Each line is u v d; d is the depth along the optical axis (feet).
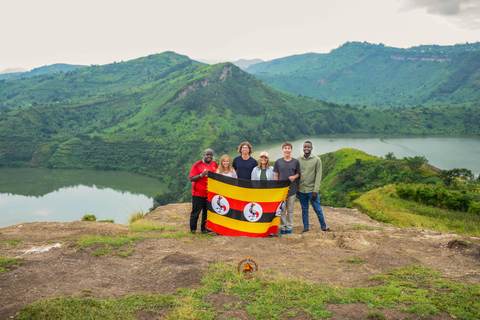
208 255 18.10
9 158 630.74
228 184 22.85
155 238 22.08
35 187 488.02
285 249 19.70
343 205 141.69
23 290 13.26
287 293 12.79
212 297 12.78
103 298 12.86
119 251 19.02
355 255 17.58
